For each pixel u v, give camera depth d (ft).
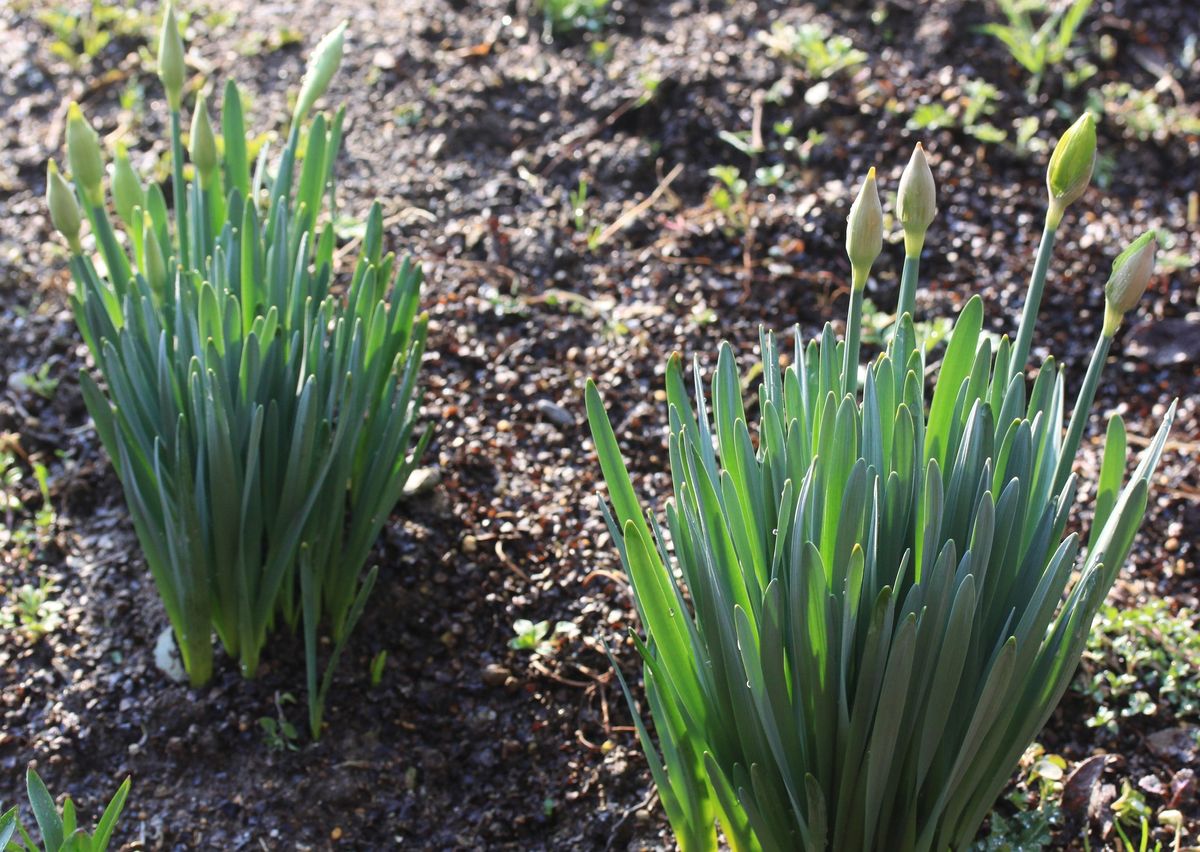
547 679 7.58
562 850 6.91
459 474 8.62
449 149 11.13
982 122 11.37
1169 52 12.37
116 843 6.81
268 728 7.22
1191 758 7.16
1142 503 5.14
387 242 10.24
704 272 10.17
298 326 6.88
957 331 5.34
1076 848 6.79
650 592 5.29
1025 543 5.46
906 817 5.41
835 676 5.09
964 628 4.77
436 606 7.90
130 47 12.23
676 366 5.73
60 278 9.97
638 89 11.52
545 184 10.88
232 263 6.95
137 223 7.09
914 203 5.25
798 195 10.73
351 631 7.43
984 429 5.10
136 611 7.91
